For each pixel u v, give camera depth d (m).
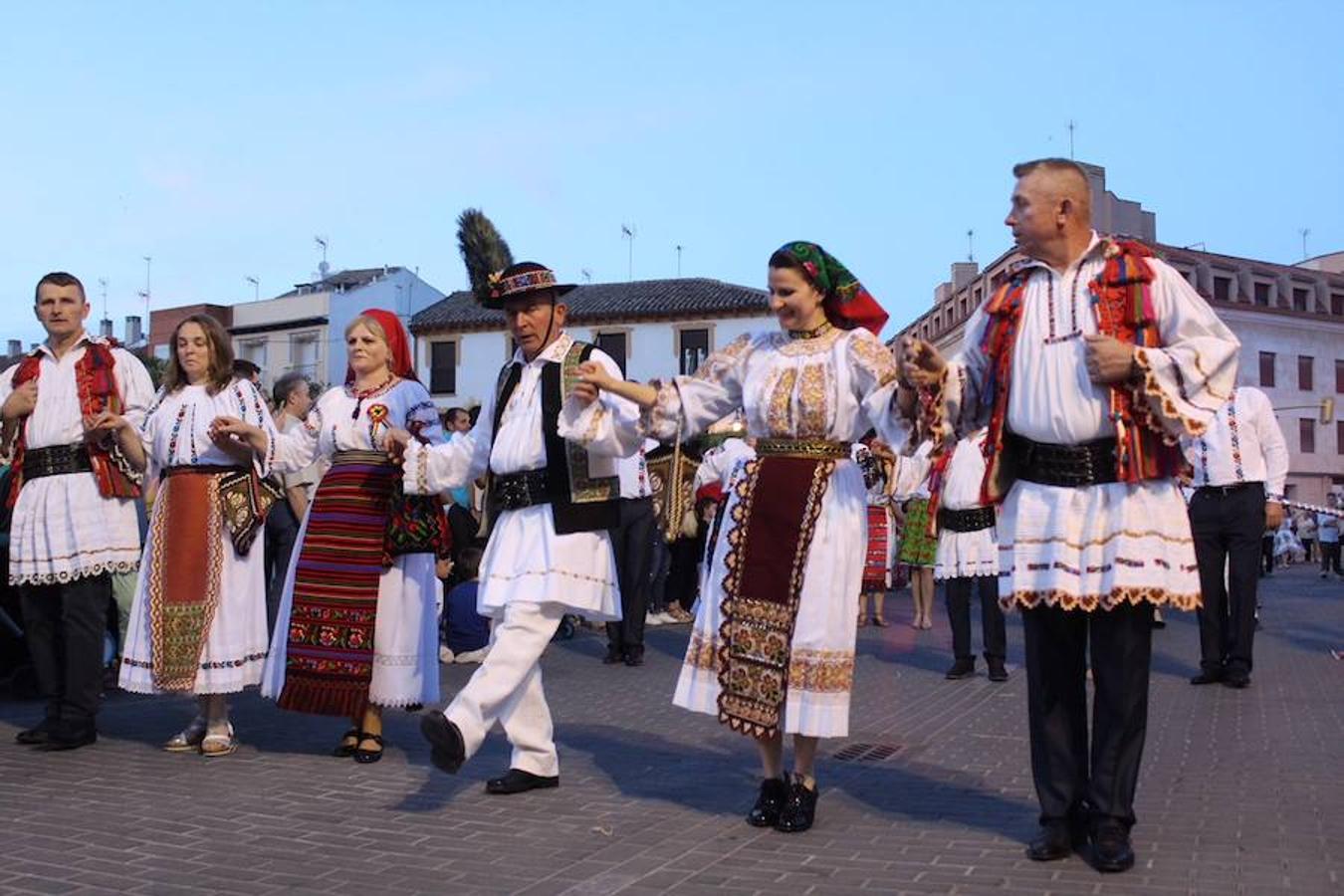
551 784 5.45
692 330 42.31
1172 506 4.05
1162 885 3.88
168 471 6.41
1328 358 57.19
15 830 4.70
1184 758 5.97
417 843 4.52
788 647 4.66
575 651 11.22
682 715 7.59
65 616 6.38
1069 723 4.28
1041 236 4.18
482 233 7.36
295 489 9.31
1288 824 4.63
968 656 9.16
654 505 10.12
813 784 4.75
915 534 12.44
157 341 51.19
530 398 5.34
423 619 6.22
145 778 5.66
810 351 4.81
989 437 4.26
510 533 5.34
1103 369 3.92
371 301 48.50
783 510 4.73
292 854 4.38
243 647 6.32
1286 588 21.41
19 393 6.32
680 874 4.08
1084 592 4.06
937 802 5.10
